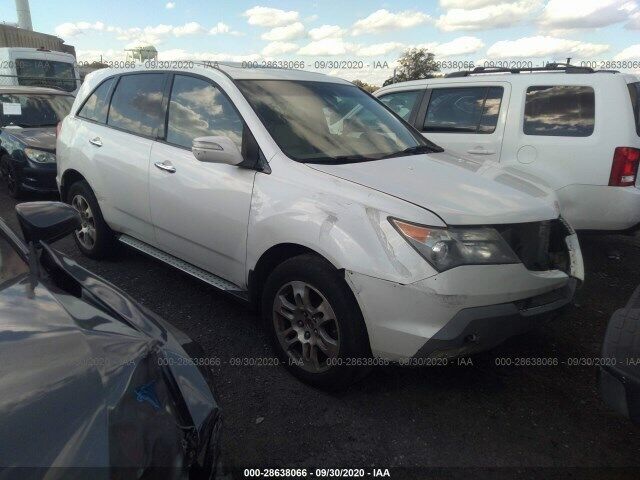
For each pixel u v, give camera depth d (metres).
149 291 4.17
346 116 3.71
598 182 4.77
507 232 2.66
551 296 2.83
